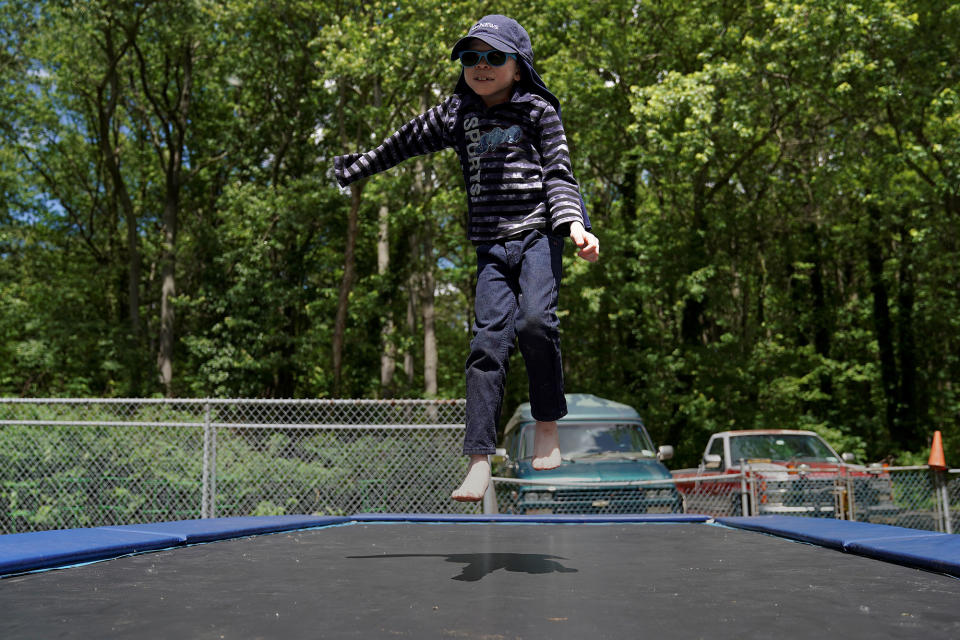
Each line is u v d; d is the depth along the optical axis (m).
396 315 23.70
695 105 14.41
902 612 1.63
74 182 26.48
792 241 22.30
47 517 7.56
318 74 21.08
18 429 7.67
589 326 19.72
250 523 3.69
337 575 2.22
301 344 21.62
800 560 2.57
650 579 2.13
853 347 22.86
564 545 3.17
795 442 10.11
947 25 13.76
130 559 2.60
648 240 17.36
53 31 20.12
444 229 23.56
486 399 2.11
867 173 16.02
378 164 2.54
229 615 1.62
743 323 23.34
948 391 20.69
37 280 24.66
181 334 25.23
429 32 16.03
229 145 24.31
